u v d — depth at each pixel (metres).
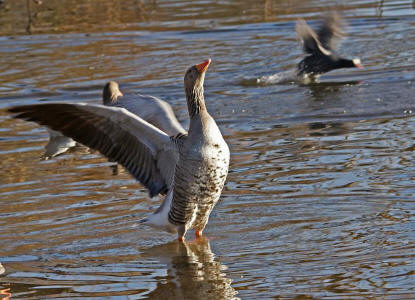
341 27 22.34
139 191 12.66
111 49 25.64
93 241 10.70
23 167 14.16
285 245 10.23
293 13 30.20
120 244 10.62
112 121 9.93
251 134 15.95
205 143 10.08
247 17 29.77
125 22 29.81
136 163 10.48
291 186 12.47
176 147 10.34
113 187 12.87
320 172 13.07
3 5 34.06
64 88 20.78
